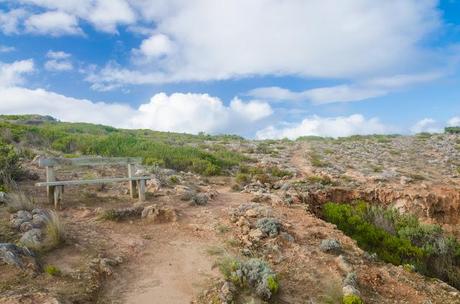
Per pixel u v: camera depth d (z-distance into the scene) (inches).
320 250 354.0
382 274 331.0
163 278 274.8
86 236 329.7
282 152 1346.0
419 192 770.2
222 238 354.3
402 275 341.4
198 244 340.2
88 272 261.6
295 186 735.7
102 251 302.0
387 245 551.8
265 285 258.7
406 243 558.9
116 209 396.8
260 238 360.2
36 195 437.7
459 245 637.3
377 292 297.9
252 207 466.6
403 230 647.8
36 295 217.8
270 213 447.5
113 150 946.7
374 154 1326.3
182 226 383.9
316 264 323.3
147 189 526.9
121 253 306.8
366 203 736.3
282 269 305.9
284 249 346.3
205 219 407.5
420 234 644.7
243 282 264.4
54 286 237.0
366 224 591.8
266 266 286.0
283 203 531.8
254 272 272.4
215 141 1708.9
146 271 285.0
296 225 424.2
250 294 254.2
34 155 689.6
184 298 247.8
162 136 1779.0
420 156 1289.4
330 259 336.5
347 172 946.1
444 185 837.8
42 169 584.7
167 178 616.4
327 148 1491.1
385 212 711.1
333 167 1019.3
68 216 380.2
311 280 293.3
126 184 545.3
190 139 1729.8
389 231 642.8
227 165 958.4
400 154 1330.0
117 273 275.4
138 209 405.4
